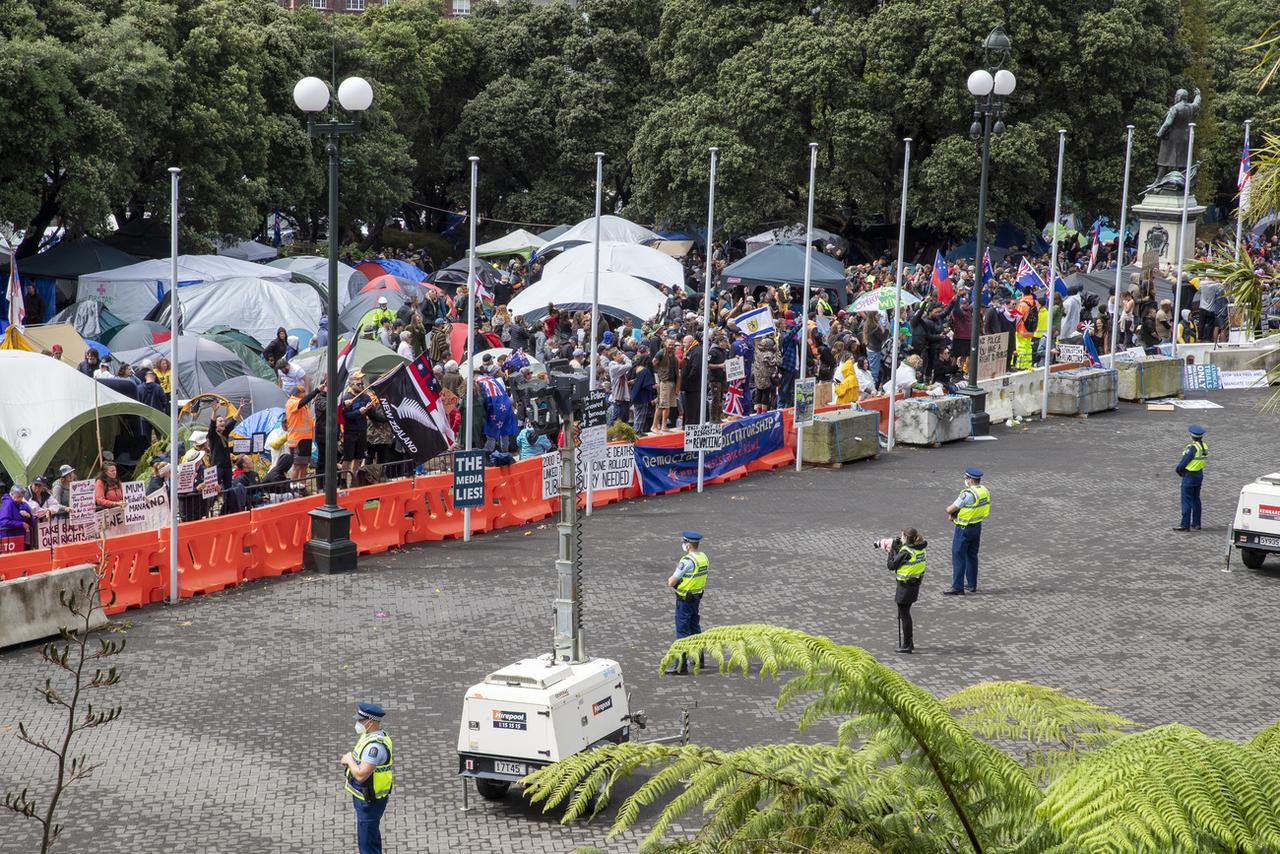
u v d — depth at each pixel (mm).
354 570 22500
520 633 19375
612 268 46250
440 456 26172
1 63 40375
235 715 16328
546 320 39656
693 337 31828
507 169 71875
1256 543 22906
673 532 25094
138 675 17578
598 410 26031
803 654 7434
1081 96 57562
